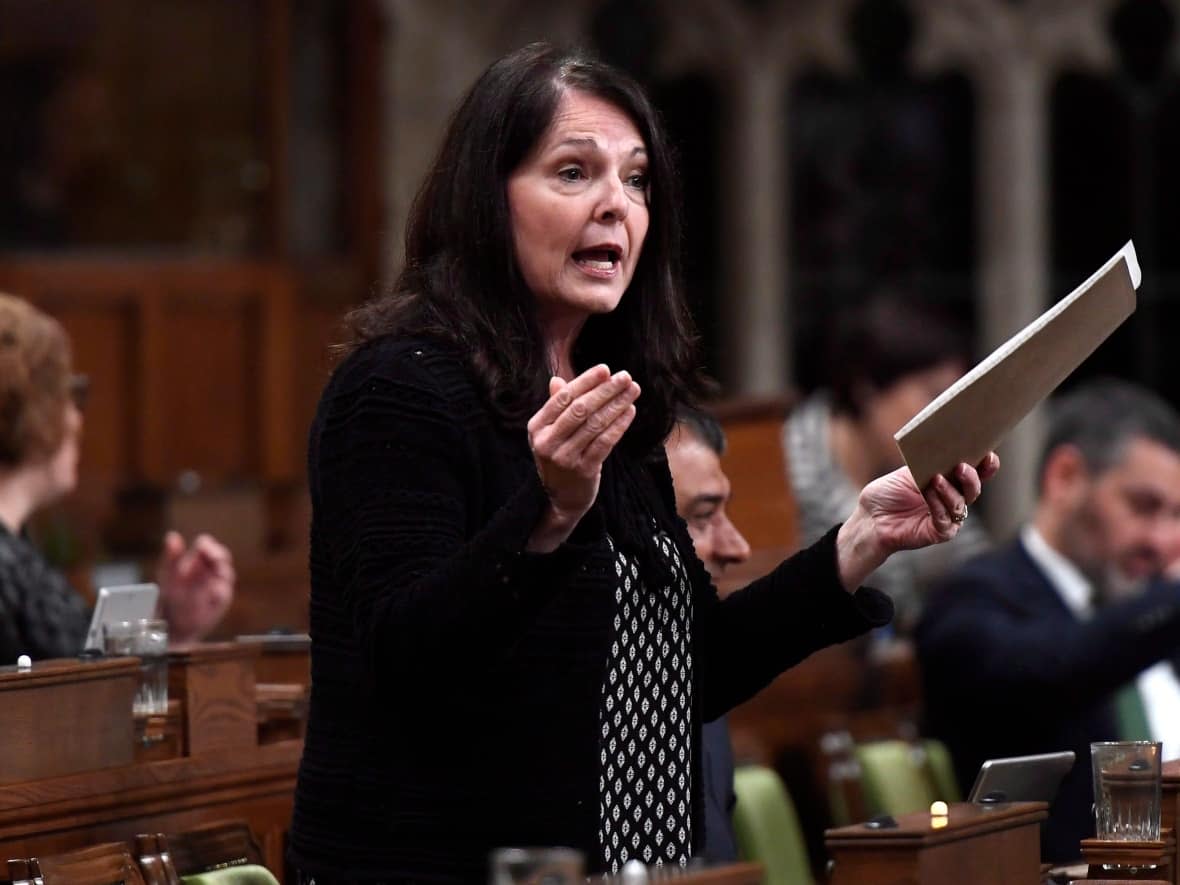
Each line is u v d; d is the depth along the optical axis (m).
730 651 11.16
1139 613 17.58
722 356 43.88
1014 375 9.89
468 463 9.91
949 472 10.33
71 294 36.47
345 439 9.88
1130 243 10.03
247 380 37.97
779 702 21.83
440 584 9.19
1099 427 19.34
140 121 37.50
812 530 24.16
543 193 10.27
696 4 43.06
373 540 9.59
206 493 34.38
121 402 36.88
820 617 11.03
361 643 9.49
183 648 13.55
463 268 10.28
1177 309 44.97
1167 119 44.88
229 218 38.06
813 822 21.39
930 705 18.84
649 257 11.01
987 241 44.53
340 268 38.78
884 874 9.49
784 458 20.81
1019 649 17.91
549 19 42.03
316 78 38.72
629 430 10.99
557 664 9.91
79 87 37.06
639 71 43.16
